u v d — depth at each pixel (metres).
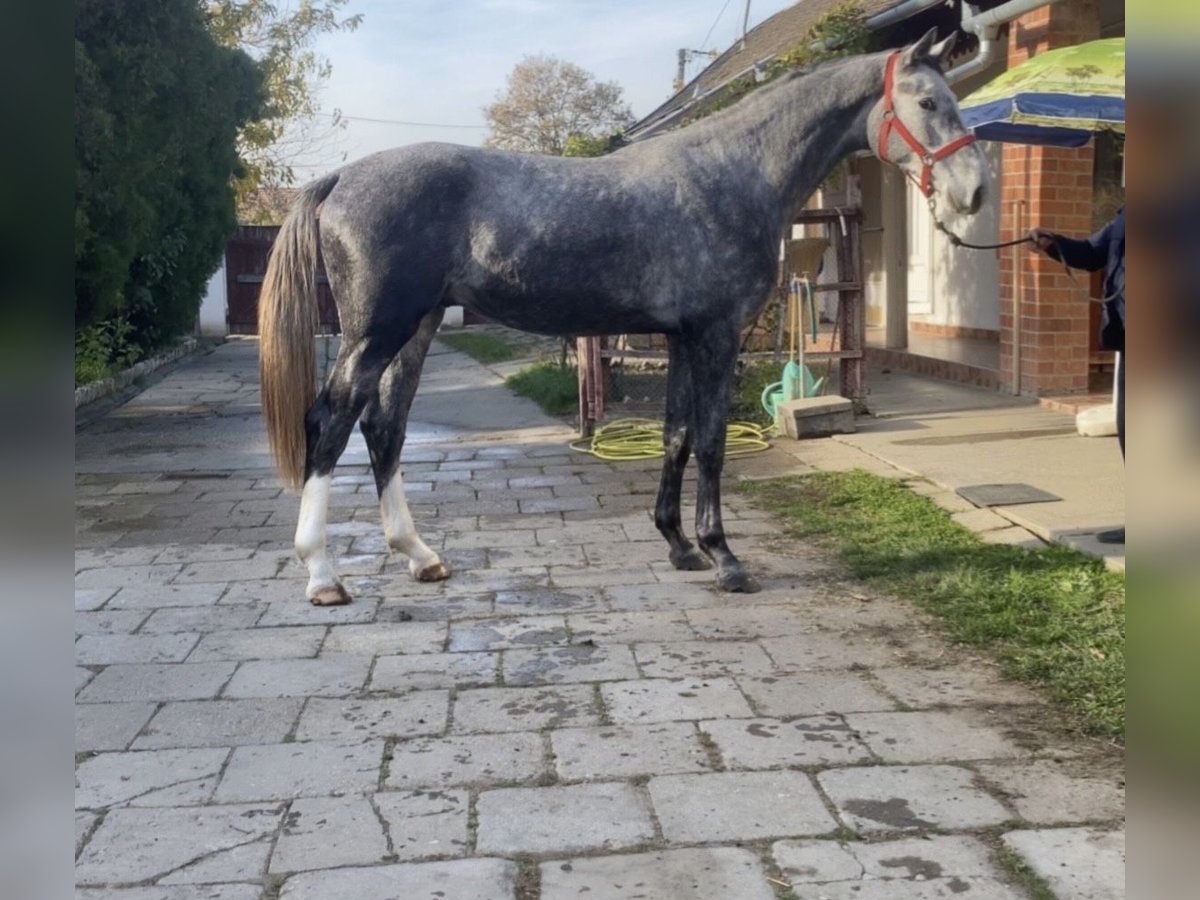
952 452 6.78
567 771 2.95
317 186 4.33
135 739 3.21
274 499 6.65
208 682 3.65
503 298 4.32
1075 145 6.55
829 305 14.39
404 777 2.94
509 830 2.65
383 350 4.27
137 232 10.58
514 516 5.99
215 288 20.78
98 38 9.98
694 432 4.51
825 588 4.49
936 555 4.79
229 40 20.14
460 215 4.24
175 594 4.65
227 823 2.71
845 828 2.61
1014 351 8.64
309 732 3.24
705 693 3.45
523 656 3.83
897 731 3.13
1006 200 8.63
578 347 8.55
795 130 4.38
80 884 2.44
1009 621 3.92
